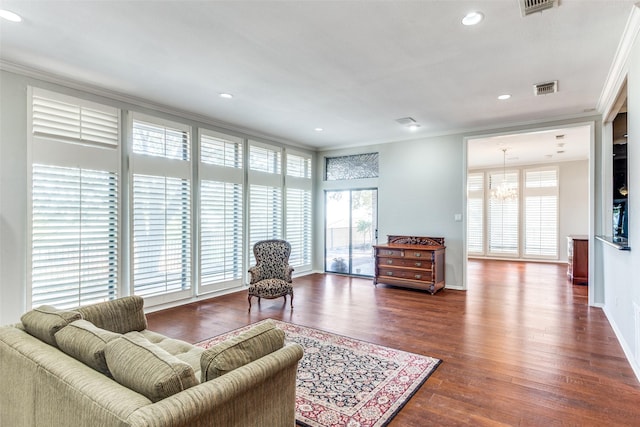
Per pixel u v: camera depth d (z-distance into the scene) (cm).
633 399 234
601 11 234
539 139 632
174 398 118
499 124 534
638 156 264
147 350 137
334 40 275
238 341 155
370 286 600
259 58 308
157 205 441
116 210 400
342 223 715
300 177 695
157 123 443
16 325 196
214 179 517
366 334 363
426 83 366
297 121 521
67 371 143
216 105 443
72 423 133
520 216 941
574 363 290
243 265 567
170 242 457
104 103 392
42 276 341
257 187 592
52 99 349
